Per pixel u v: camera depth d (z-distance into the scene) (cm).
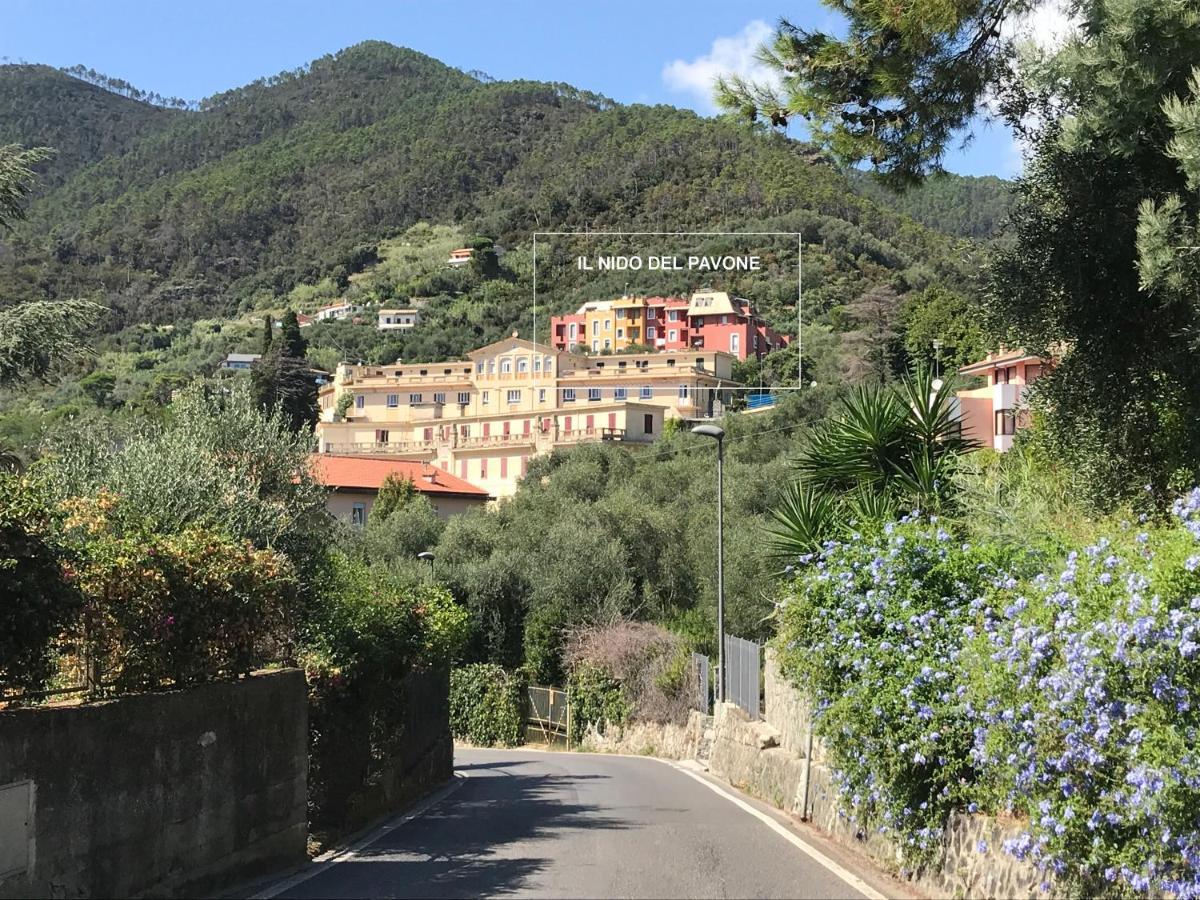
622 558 4391
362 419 11050
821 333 10331
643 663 3734
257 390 7700
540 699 4209
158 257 17312
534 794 1956
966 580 1035
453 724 4344
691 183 15000
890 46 1155
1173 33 852
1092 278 1105
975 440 1566
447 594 2462
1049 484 1223
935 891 920
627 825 1435
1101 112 923
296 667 1280
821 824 1369
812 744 1470
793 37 1200
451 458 9812
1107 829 649
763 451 5491
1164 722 597
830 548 1226
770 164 14138
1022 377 3638
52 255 14338
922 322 7638
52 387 1395
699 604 4075
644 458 6091
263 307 16788
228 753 1023
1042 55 969
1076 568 715
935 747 898
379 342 14425
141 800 880
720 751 2416
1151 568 645
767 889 945
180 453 1482
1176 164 1009
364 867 1116
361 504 6794
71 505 1148
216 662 1055
